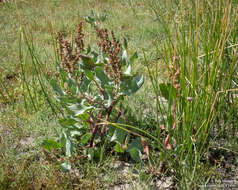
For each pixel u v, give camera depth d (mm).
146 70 4152
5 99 3500
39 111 3115
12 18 6980
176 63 2154
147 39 5383
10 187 2133
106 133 2607
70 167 2248
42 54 4605
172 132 2328
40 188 2158
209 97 2145
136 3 7539
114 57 2166
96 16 2748
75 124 2490
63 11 7449
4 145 2643
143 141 2160
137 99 3229
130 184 2205
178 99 2211
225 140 2580
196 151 2104
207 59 2154
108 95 2221
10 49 4984
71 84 2475
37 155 2545
